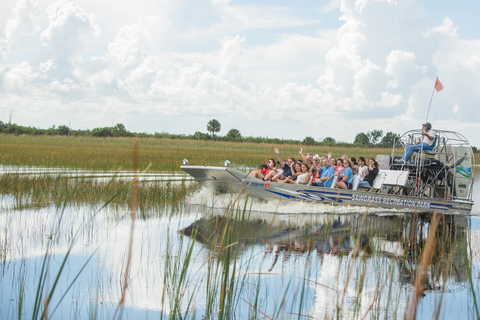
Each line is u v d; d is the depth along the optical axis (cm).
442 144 1443
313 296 566
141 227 951
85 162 2472
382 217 1265
